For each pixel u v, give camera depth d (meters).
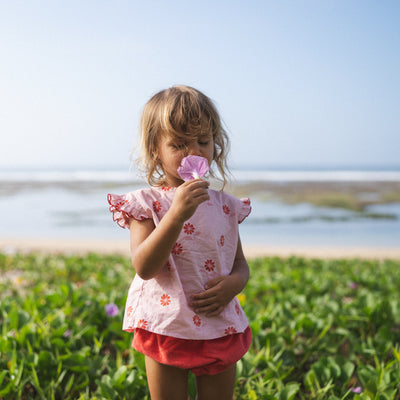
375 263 8.33
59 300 3.96
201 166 1.66
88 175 50.31
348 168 84.19
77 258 8.06
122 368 2.47
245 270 2.00
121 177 43.84
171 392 1.81
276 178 38.25
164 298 1.77
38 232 14.66
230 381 1.88
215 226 1.88
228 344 1.82
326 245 12.25
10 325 3.25
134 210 1.81
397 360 2.80
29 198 25.77
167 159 1.83
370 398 2.31
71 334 3.20
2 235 13.97
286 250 11.27
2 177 46.34
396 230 14.81
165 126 1.78
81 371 2.64
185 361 1.74
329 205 21.47
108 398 2.31
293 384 2.41
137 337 1.83
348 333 3.36
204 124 1.81
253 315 3.68
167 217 1.61
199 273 1.81
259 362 2.83
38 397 2.48
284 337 3.15
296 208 20.58
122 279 6.03
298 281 6.04
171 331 1.72
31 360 2.65
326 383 2.63
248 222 16.72
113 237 13.66
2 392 2.36
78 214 19.28
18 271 7.34
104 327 3.65
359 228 15.32
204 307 1.77
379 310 3.72
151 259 1.64
